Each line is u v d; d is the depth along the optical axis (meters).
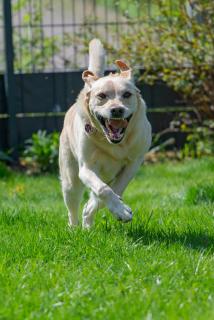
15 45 15.68
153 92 14.75
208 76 13.87
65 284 5.63
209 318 4.71
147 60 13.81
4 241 7.04
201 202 9.62
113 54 13.98
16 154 14.89
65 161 8.25
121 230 7.45
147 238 7.17
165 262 6.18
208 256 6.49
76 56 15.01
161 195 10.81
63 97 14.91
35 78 14.87
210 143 14.38
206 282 5.67
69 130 8.10
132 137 7.41
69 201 8.38
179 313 4.91
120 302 5.14
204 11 13.40
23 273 5.96
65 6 24.00
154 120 14.86
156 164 14.33
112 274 5.88
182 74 13.66
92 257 6.50
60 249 6.70
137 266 6.03
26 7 16.94
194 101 14.13
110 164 7.60
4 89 14.97
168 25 13.61
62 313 4.98
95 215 8.27
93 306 5.12
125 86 7.29
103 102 7.22
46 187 12.45
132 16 15.23
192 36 13.79
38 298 5.29
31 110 14.95
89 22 15.54
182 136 14.90
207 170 12.77
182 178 12.34
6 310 5.04
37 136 14.59
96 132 7.39
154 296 5.24
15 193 11.63
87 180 7.38
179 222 7.82
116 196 7.11
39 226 7.75
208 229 7.49
